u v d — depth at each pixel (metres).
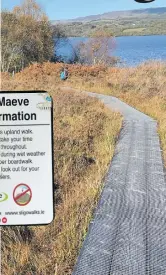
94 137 11.22
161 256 4.62
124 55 64.81
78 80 27.72
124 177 7.65
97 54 52.31
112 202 6.30
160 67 26.30
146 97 20.25
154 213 5.89
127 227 5.37
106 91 22.94
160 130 12.25
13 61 42.19
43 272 4.45
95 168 8.54
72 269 4.52
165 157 9.22
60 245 4.97
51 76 29.97
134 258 4.56
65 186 7.27
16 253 4.64
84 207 6.21
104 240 4.98
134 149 9.93
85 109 14.85
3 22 41.97
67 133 10.48
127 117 14.69
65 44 51.28
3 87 19.44
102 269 4.30
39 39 43.88
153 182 7.38
